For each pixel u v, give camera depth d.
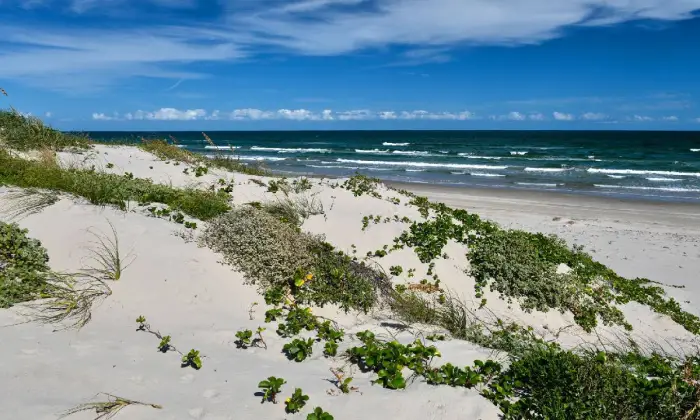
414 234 8.84
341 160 42.44
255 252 6.69
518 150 57.91
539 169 34.75
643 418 4.14
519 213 17.75
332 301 6.54
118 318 5.06
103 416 3.45
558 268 9.03
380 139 99.81
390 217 9.42
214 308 5.71
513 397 4.51
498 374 4.84
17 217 6.46
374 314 6.64
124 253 6.18
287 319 5.75
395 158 45.16
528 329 7.10
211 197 9.13
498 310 7.60
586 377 4.55
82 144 11.81
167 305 5.51
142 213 7.60
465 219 10.05
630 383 4.61
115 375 4.03
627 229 15.45
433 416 4.06
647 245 13.52
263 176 12.27
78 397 3.64
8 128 10.80
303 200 9.93
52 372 3.90
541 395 4.37
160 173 11.18
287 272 6.61
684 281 10.77
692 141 81.88
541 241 10.24
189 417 3.63
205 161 13.16
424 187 24.75
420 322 6.61
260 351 4.96
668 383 4.62
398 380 4.45
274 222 7.46
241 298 6.07
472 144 75.06
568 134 136.62
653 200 21.05
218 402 3.89
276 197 10.21
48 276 5.40
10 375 3.74
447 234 8.95
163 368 4.29
